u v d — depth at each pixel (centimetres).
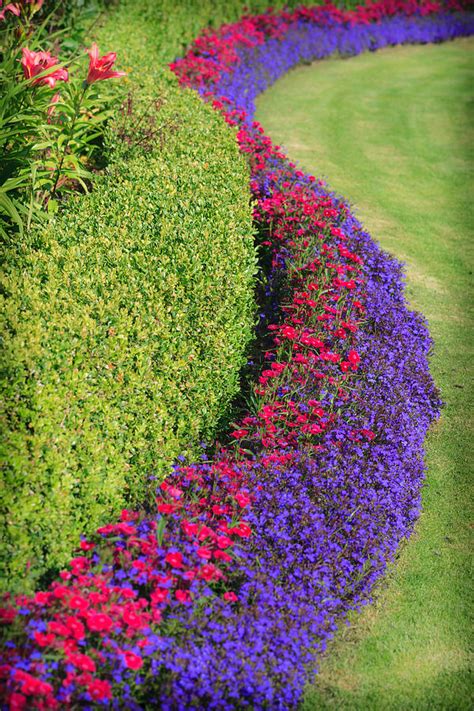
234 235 525
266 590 340
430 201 943
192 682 295
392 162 1074
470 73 1608
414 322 598
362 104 1353
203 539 347
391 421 474
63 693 268
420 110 1332
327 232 658
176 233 498
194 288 458
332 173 1015
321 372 488
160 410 402
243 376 519
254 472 403
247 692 297
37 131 539
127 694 286
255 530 371
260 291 616
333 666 351
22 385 342
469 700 342
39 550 324
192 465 404
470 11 2172
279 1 1666
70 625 283
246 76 1285
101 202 535
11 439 323
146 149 652
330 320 548
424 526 447
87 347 380
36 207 522
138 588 330
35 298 397
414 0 2044
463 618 386
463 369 602
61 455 338
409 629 377
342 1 1856
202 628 316
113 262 450
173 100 784
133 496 383
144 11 1201
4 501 313
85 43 862
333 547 371
